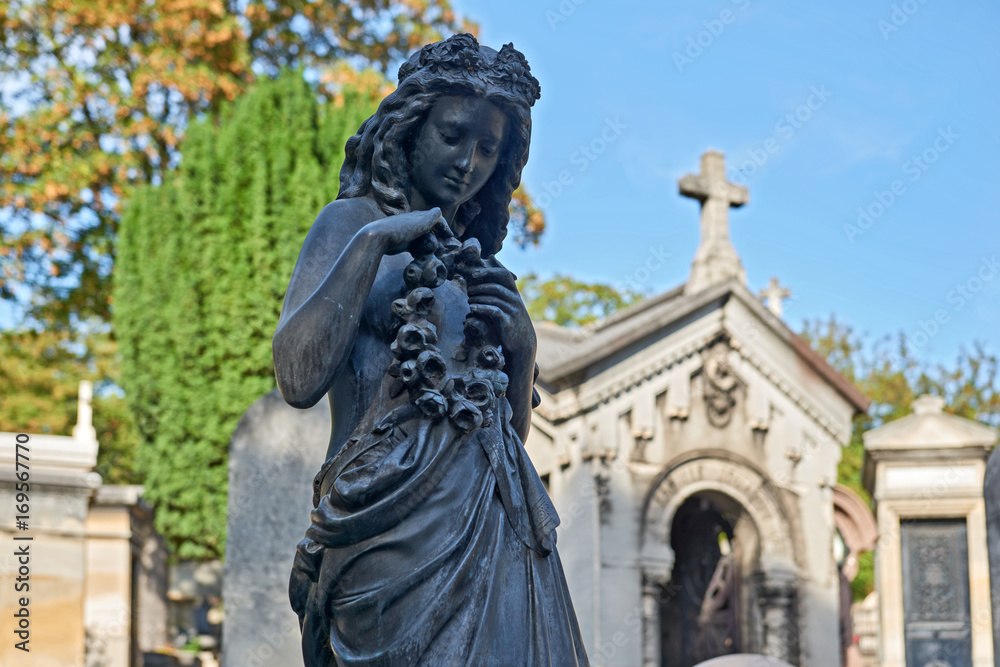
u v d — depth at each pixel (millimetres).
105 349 19734
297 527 5004
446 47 1958
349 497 1718
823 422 10883
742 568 10789
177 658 14273
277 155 12430
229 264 12211
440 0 19188
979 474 11398
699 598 11336
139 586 13234
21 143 16422
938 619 11305
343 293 1765
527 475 1876
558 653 1810
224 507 12031
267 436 5070
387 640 1685
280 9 18391
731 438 10500
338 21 18719
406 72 2008
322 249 1913
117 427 19828
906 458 11578
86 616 11711
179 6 16500
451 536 1729
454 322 1935
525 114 2008
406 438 1774
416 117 1955
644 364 10141
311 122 12750
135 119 17031
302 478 5035
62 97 16594
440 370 1787
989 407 24625
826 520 10727
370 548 1707
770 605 10469
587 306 26734
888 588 11414
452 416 1767
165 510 12156
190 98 16781
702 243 11477
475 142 1968
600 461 9773
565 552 9734
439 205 1997
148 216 12625
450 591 1692
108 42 17141
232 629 4938
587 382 9859
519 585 1787
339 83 16344
